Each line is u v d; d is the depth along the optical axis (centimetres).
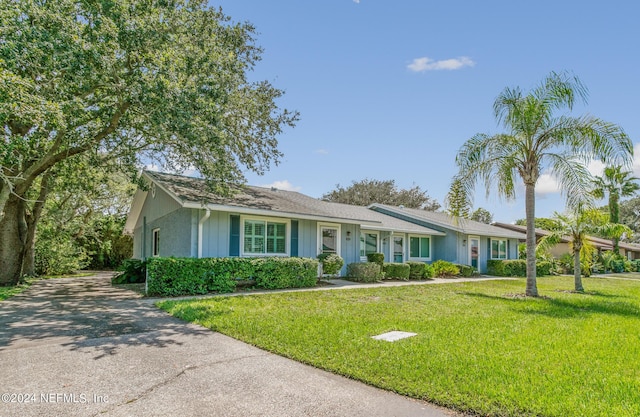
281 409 336
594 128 1078
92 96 1099
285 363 460
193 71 971
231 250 1259
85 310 803
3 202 1088
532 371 430
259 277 1190
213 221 1232
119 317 730
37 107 773
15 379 402
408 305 909
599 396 361
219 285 1108
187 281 1053
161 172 1505
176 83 879
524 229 2980
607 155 1077
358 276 1520
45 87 893
